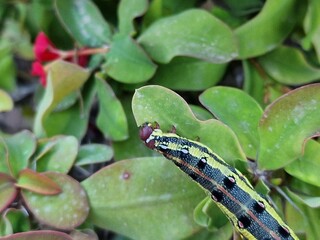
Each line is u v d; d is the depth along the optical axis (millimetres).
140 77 185
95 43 200
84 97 199
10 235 162
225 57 180
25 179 175
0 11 232
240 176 161
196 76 191
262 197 161
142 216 171
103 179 173
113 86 194
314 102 161
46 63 206
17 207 177
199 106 198
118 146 188
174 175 171
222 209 162
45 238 164
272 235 160
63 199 173
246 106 171
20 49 231
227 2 201
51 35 218
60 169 179
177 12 202
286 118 163
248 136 169
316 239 169
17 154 180
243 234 163
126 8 194
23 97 237
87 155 184
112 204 172
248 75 193
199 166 160
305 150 167
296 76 191
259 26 188
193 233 168
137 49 186
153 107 161
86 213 172
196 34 183
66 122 198
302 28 193
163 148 160
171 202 170
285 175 171
